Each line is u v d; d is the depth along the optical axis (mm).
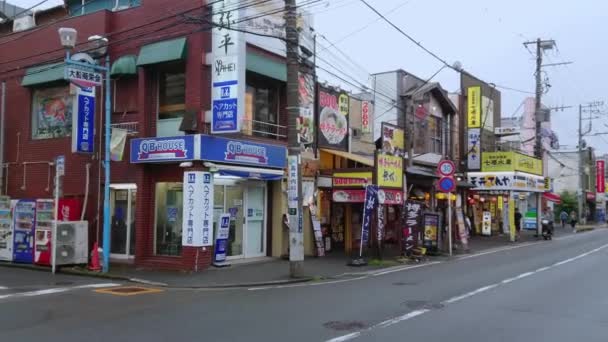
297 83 15070
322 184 20234
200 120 15852
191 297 11477
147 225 16812
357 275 15336
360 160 20203
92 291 12352
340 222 22266
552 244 28406
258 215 18484
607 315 9352
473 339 7629
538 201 34375
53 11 22688
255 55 17312
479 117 31578
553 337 7777
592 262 18516
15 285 13281
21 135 19891
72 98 18562
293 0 14992
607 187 81625
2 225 17906
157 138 16141
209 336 7734
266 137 18484
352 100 22984
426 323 8617
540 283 13242
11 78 20141
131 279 14133
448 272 15711
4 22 23594
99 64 17609
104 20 17812
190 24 16297
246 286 13359
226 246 16641
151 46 16797
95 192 17953
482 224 34188
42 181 19219
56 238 15898
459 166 32312
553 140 52562
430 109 29250
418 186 25641
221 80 15328
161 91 17219
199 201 15406
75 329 8273
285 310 9734
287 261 17812
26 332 8094
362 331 8031
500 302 10562
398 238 24375
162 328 8281
